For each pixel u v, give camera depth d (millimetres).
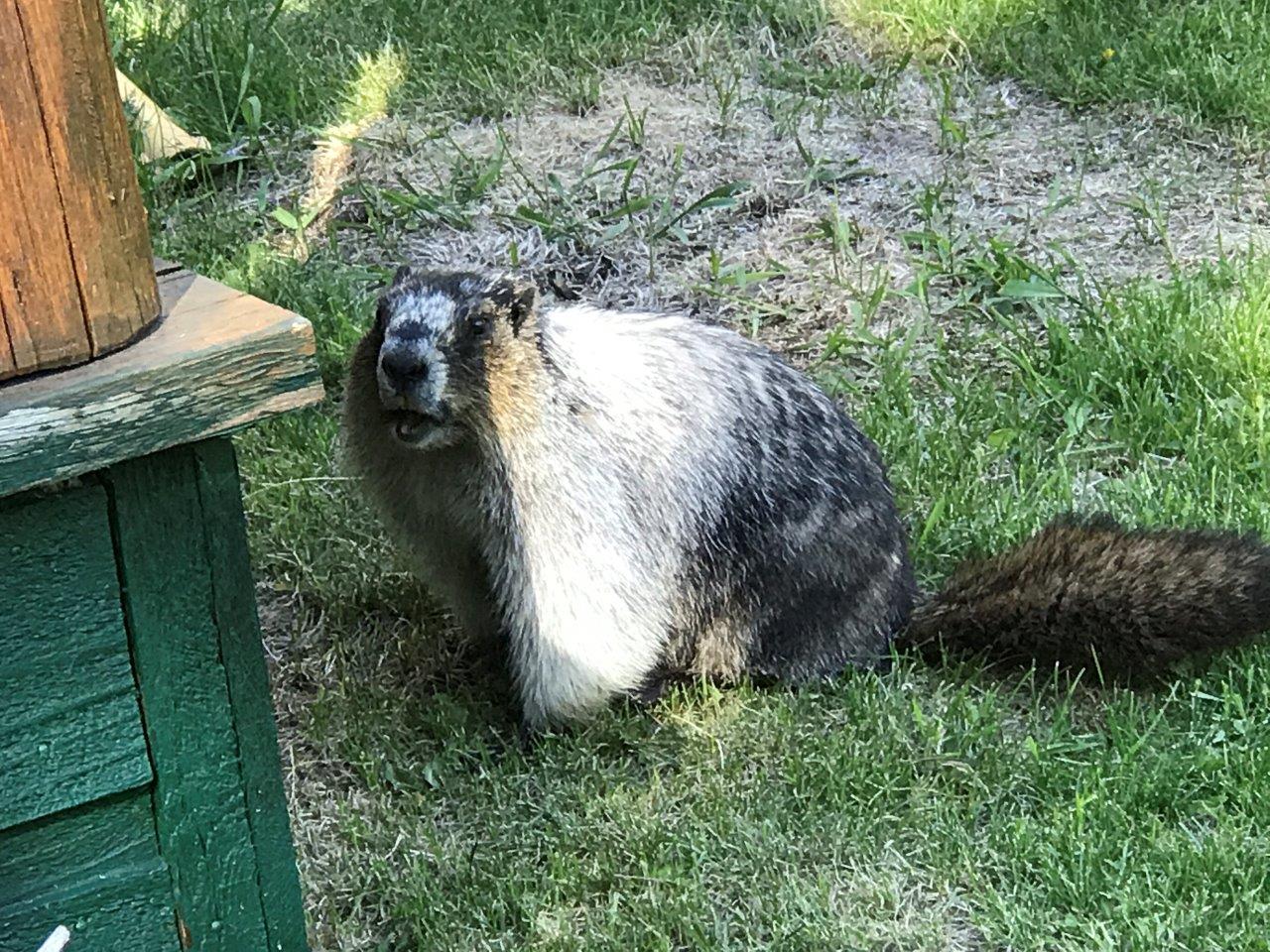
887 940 1363
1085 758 1501
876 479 1645
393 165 2227
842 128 2283
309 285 2016
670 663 1612
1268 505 1692
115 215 1037
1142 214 2123
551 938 1358
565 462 1497
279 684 1592
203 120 2299
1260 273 1974
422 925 1373
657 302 2035
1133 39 2377
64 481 1053
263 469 1777
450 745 1516
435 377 1437
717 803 1456
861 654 1622
